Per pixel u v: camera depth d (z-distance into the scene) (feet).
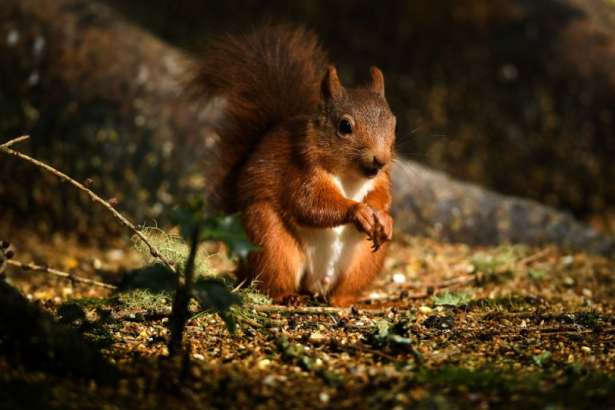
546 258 43.65
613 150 59.88
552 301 32.12
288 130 31.99
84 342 20.22
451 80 65.10
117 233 46.29
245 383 19.72
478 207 49.49
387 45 67.92
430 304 31.30
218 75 36.11
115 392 18.92
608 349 23.21
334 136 30.94
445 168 61.46
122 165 47.57
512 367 21.30
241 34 37.22
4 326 19.35
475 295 33.99
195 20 69.51
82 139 47.85
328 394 19.24
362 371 20.70
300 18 69.51
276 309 27.12
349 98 31.55
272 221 31.32
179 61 52.21
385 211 32.19
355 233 32.40
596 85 61.36
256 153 31.96
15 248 44.29
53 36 51.08
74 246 45.55
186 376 19.79
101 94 49.16
